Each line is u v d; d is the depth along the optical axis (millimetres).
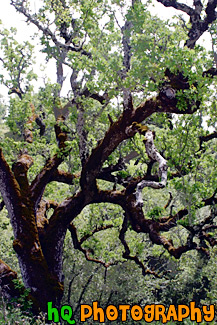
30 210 15766
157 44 12695
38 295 15367
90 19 14750
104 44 14172
